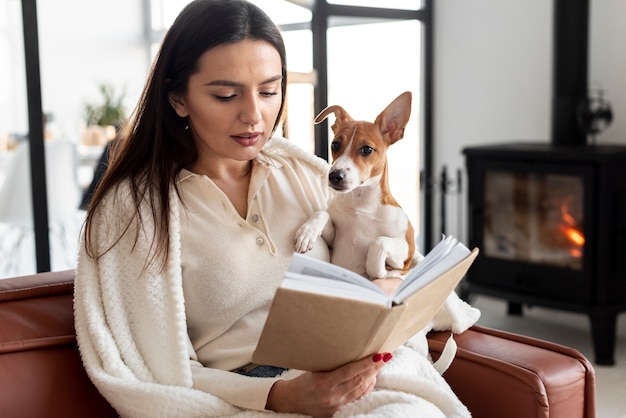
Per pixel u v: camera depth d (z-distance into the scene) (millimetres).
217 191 1323
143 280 1243
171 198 1298
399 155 4016
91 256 1266
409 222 1413
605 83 3266
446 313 1397
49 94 5785
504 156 3059
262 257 1325
